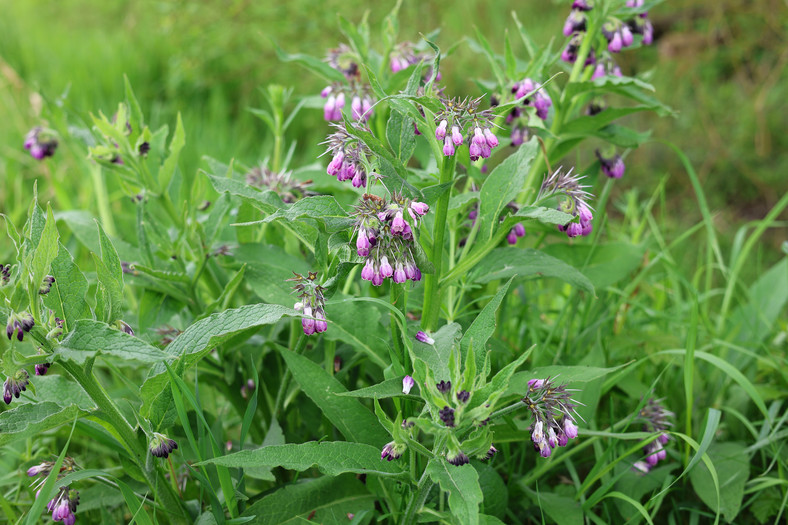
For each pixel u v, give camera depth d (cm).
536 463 122
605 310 139
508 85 120
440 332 105
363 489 111
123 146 121
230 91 302
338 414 109
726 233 259
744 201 285
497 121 117
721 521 121
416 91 103
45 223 96
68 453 126
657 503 114
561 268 114
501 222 109
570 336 135
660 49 320
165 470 111
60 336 99
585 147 276
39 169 198
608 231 151
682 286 185
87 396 107
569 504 115
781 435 119
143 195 122
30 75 284
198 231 119
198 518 107
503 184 108
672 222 268
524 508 119
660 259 142
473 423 99
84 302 101
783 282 144
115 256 102
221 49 293
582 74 131
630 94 125
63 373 122
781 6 291
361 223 99
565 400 101
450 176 104
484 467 110
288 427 123
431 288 108
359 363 121
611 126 129
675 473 122
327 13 288
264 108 290
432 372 98
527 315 138
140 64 314
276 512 106
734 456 121
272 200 108
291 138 274
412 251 100
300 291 102
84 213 130
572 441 124
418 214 98
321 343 121
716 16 294
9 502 114
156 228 120
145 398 102
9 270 98
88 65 297
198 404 106
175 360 100
